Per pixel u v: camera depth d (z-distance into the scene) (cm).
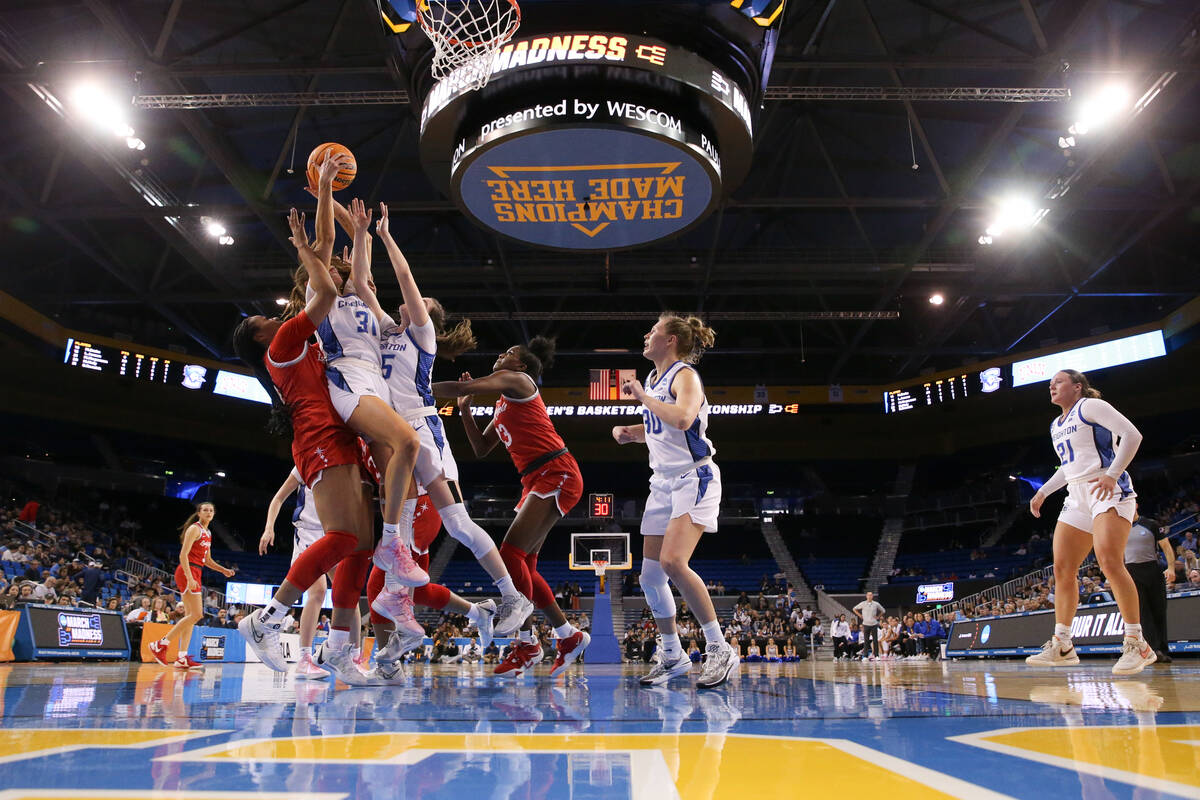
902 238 2258
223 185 1928
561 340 3042
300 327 324
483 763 115
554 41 887
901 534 3288
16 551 1602
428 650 2002
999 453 3303
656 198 1105
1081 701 223
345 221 378
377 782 99
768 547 3350
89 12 1328
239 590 1989
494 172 1040
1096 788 93
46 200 1731
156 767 109
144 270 2298
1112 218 2044
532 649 468
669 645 401
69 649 913
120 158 1583
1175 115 1606
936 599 2547
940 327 2620
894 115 1723
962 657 1105
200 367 2714
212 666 755
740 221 2198
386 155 1861
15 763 112
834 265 2128
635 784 98
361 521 333
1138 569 614
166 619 1034
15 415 2652
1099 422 439
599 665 1209
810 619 2388
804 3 1384
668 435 365
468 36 834
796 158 1919
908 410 3142
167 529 3100
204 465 3244
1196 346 2466
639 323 2925
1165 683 319
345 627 352
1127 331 2544
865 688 319
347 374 333
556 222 1188
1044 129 1705
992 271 2191
